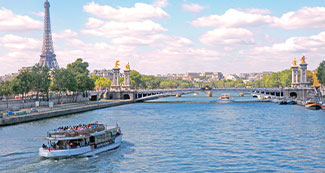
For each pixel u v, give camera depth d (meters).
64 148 67.06
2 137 85.69
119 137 78.25
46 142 79.38
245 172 58.50
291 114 143.62
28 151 71.12
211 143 81.62
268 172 58.50
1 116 109.31
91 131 70.88
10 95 199.75
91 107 171.88
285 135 91.31
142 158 67.69
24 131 94.88
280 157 68.00
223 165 62.69
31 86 165.00
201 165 62.69
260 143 81.25
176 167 61.59
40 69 173.75
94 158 67.44
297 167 61.19
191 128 105.56
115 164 63.50
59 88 184.25
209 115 145.75
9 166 61.41
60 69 188.75
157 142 83.06
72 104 184.88
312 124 110.75
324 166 61.66
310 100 190.12
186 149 75.25
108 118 133.50
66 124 111.12
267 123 115.25
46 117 128.12
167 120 127.31
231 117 136.25
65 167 61.31
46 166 61.62
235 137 89.19
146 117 138.25
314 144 79.62
